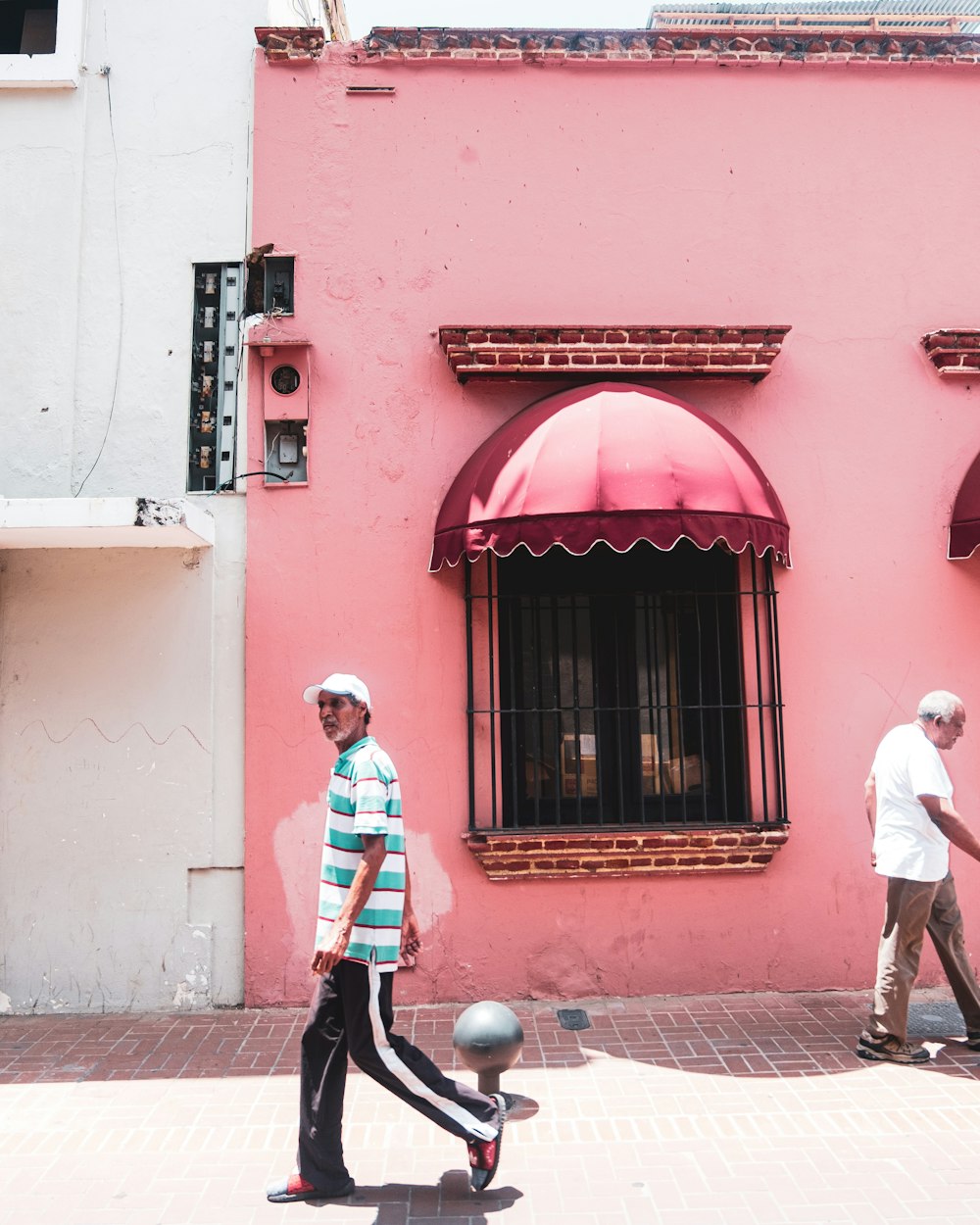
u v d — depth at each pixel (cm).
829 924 568
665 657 591
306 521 577
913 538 597
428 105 614
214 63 617
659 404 536
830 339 610
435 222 605
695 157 620
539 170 614
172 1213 339
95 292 599
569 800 579
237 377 594
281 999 550
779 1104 418
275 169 604
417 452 586
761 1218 332
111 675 570
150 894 557
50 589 576
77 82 611
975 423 609
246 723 563
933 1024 515
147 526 506
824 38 630
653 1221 331
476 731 568
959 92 637
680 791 584
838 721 581
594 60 621
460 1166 371
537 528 500
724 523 500
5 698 568
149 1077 455
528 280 604
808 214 620
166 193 606
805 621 586
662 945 560
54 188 605
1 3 666
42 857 559
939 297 619
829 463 599
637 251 611
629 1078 447
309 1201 347
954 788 582
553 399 563
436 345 595
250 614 570
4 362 593
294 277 596
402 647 571
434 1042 493
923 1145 381
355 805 348
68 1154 381
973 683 588
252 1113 417
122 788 563
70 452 586
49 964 553
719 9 738
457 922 555
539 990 554
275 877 555
